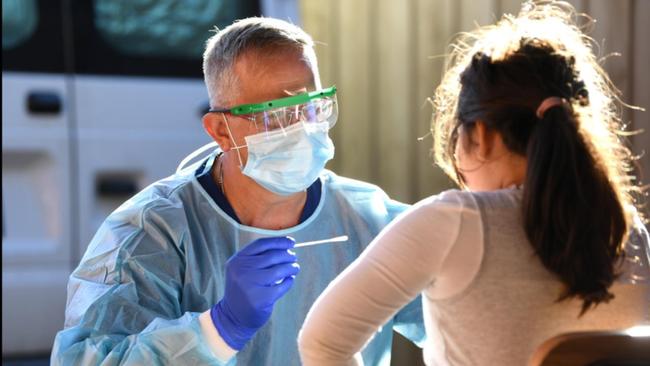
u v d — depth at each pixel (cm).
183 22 661
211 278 310
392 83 540
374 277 235
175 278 305
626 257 243
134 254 303
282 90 299
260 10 667
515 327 231
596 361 203
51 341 636
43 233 636
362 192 335
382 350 322
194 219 315
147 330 286
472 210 233
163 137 654
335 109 308
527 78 237
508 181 243
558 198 227
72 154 638
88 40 644
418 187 541
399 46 538
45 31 638
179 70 660
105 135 644
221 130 309
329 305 238
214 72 309
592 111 244
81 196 639
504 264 231
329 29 541
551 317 233
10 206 630
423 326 321
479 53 247
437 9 531
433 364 245
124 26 652
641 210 451
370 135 543
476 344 233
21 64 634
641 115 485
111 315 294
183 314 308
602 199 229
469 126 245
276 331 312
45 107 634
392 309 236
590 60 254
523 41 244
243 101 301
